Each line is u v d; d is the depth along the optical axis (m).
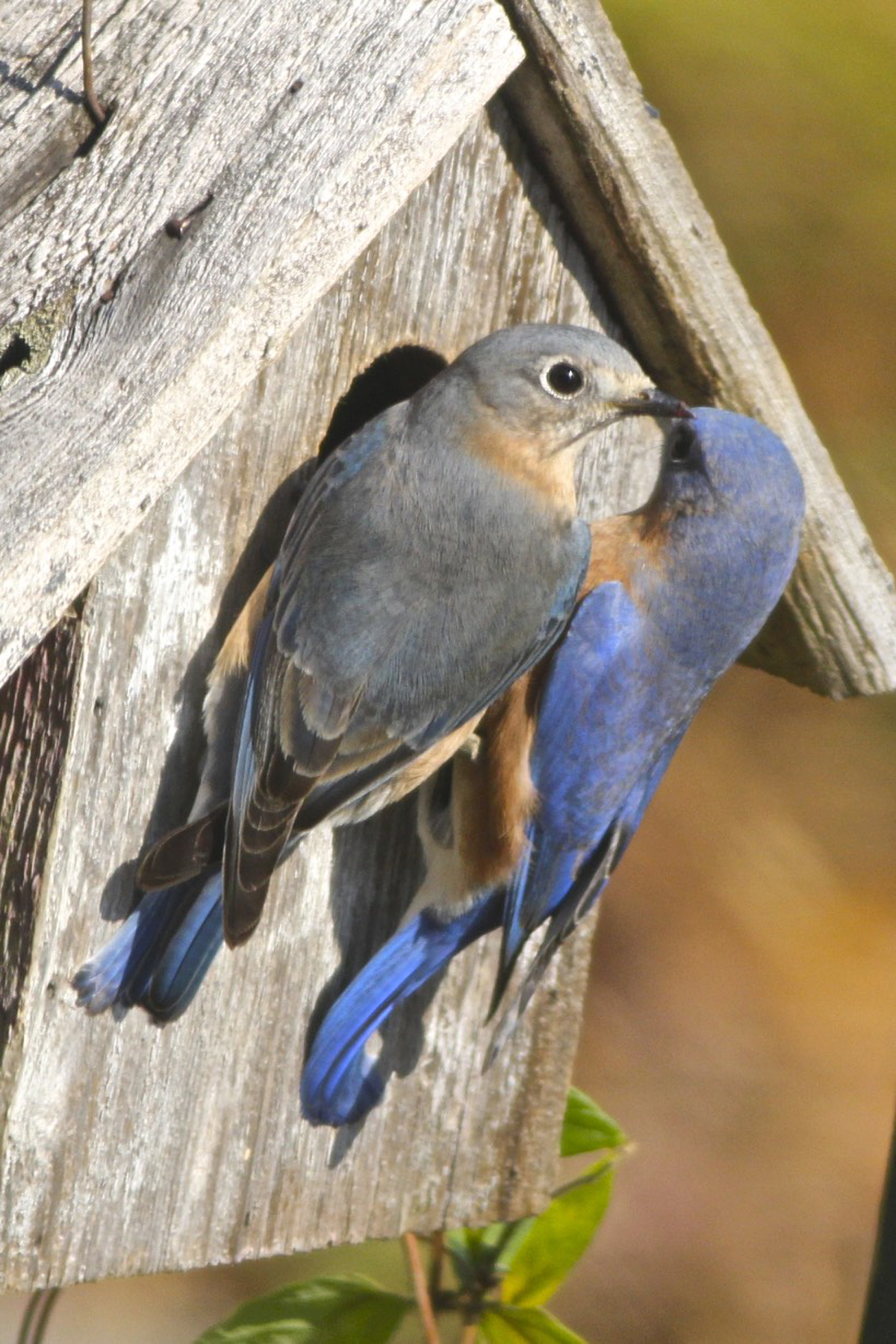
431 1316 7.83
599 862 7.79
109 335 6.16
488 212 7.40
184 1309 12.13
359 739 6.57
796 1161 12.95
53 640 6.45
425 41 6.60
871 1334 7.53
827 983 13.48
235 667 6.65
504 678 6.96
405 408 7.06
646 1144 12.85
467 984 7.96
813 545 8.08
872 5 11.63
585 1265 12.46
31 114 6.68
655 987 13.45
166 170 6.50
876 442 12.75
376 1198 7.79
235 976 7.13
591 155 7.32
